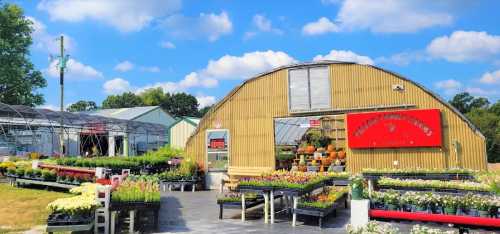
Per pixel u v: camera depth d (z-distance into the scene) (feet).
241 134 55.83
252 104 55.42
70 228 25.73
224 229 29.91
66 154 97.25
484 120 114.01
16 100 113.91
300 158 68.64
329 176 41.45
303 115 51.70
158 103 245.24
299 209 31.22
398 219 26.63
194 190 54.70
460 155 43.29
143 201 29.09
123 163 63.10
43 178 49.49
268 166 53.42
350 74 49.44
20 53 114.11
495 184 26.73
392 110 46.83
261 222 32.65
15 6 113.39
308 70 51.90
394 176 40.32
